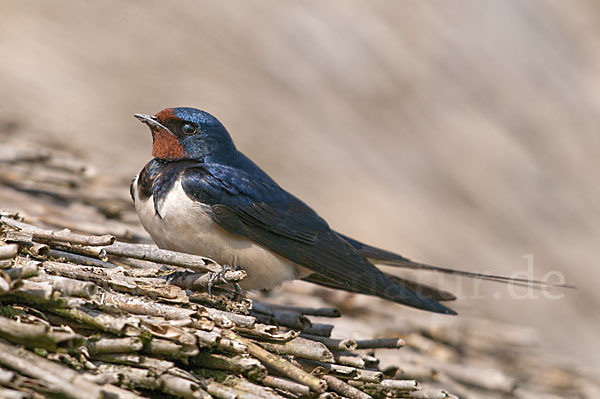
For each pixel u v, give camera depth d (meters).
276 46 18.78
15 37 16.08
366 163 16.83
